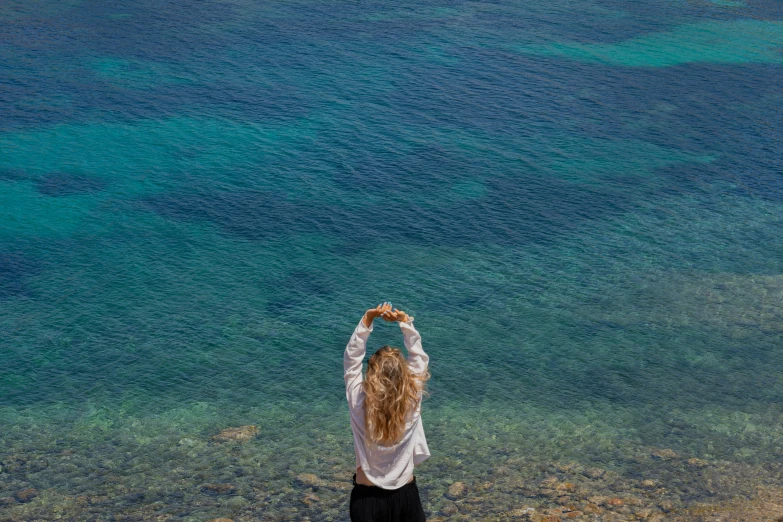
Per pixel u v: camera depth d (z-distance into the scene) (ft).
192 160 100.48
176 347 62.08
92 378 57.41
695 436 49.67
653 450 47.47
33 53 136.26
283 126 111.55
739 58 152.05
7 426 50.80
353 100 122.21
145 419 52.01
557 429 50.60
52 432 50.19
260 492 41.91
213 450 47.52
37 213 85.97
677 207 92.07
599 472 43.93
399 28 161.79
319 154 102.73
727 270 76.79
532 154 105.91
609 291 72.28
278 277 74.23
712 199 94.48
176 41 147.02
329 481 42.93
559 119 118.93
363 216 86.99
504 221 87.15
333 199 90.84
